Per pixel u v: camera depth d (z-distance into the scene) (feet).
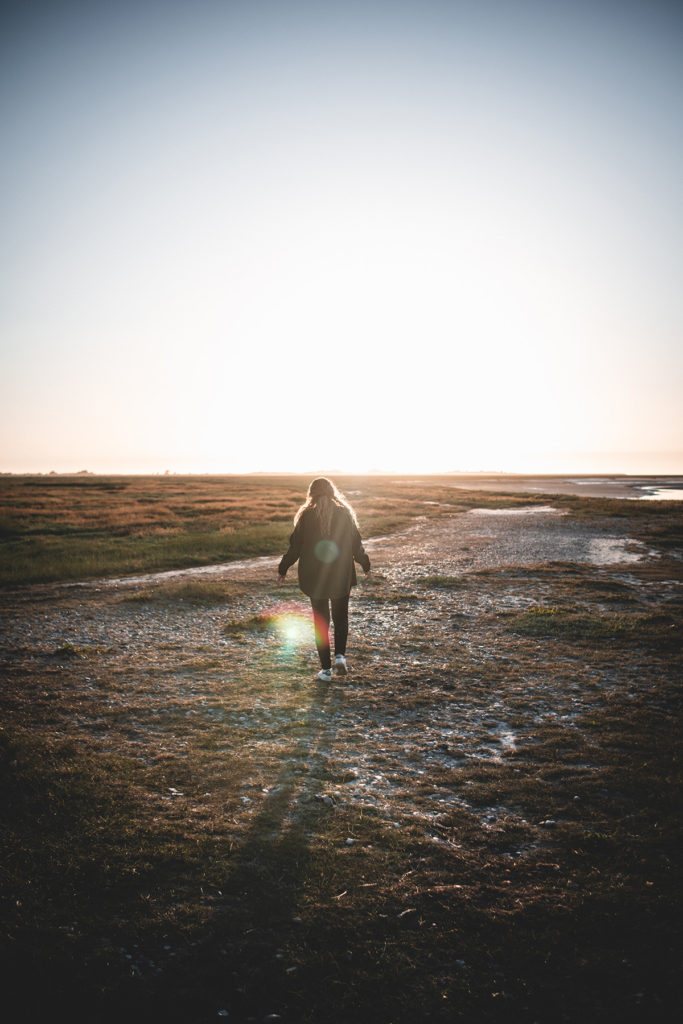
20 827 13.10
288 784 15.83
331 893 11.31
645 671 25.52
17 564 61.62
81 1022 8.45
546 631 32.32
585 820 13.97
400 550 72.84
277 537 84.28
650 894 11.17
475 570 56.65
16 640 31.40
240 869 11.95
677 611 36.94
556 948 9.93
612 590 45.24
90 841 12.68
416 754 17.94
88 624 35.45
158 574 59.47
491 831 13.61
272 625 34.99
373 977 9.36
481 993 9.06
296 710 21.49
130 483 279.90
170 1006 8.76
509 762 17.35
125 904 10.83
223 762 17.03
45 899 10.86
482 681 24.81
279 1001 8.92
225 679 24.97
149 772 16.21
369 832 13.50
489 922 10.59
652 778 15.81
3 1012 8.53
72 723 19.80
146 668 26.45
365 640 31.53
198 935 10.16
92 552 72.95
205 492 208.23
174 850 12.44
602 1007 8.71
